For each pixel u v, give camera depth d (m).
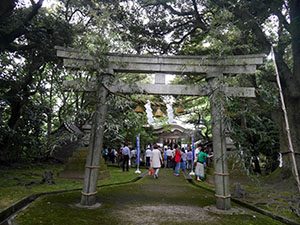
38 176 10.48
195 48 13.29
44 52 11.96
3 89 13.26
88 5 9.63
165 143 24.81
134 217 5.46
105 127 6.86
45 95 17.83
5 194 6.66
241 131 7.37
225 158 6.26
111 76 6.46
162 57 6.52
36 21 11.91
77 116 7.29
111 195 7.57
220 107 6.20
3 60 12.51
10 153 13.59
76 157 10.78
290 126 8.99
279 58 9.08
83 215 5.43
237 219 5.51
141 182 10.50
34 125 14.82
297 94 8.78
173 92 6.51
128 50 6.42
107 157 19.55
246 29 8.72
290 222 5.25
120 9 10.04
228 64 6.38
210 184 10.08
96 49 6.13
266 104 9.16
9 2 9.05
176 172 13.59
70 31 11.25
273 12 8.84
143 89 6.48
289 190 8.36
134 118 7.56
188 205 6.64
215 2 8.86
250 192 8.17
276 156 14.23
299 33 8.58
